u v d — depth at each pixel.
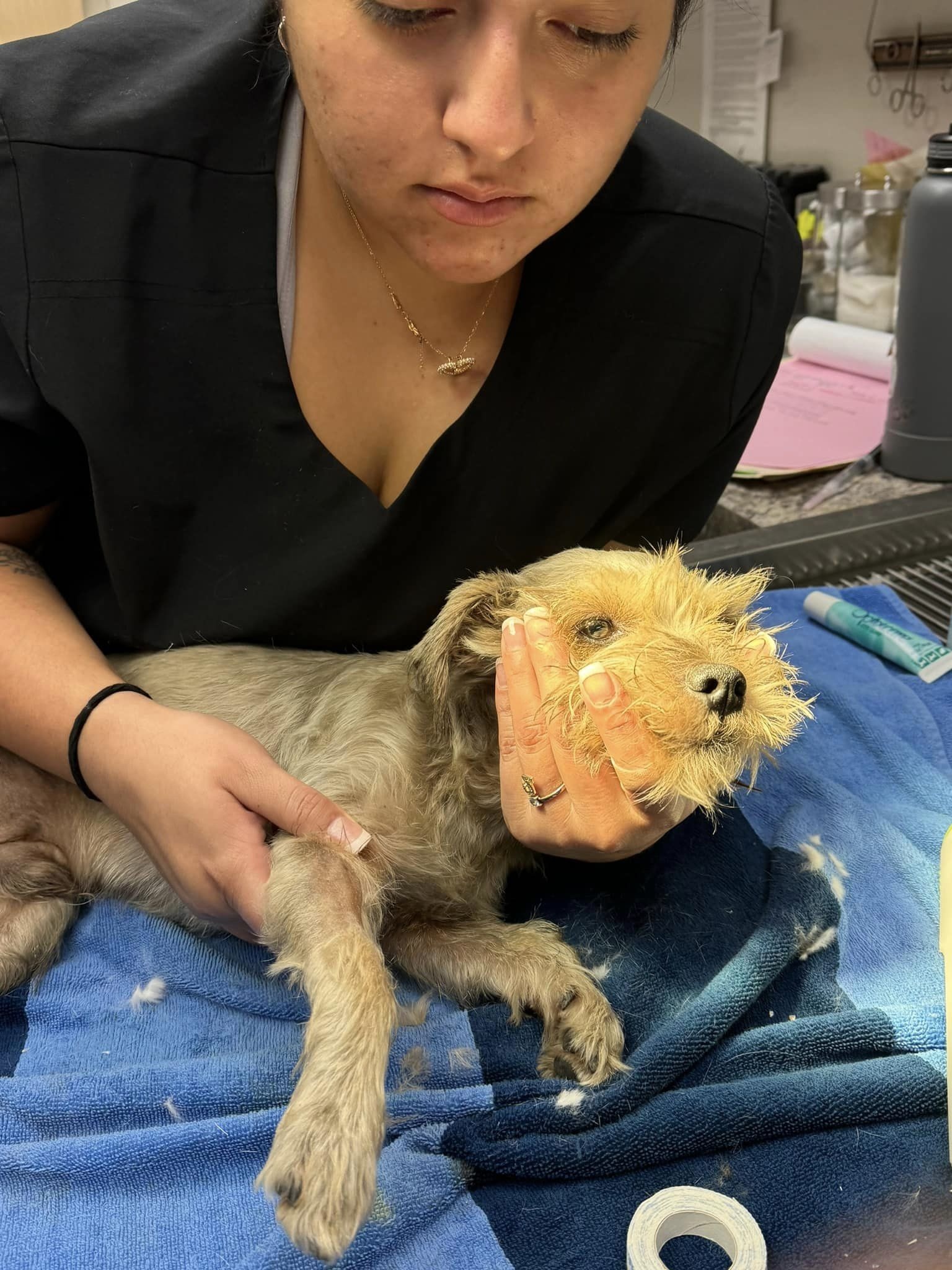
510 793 0.49
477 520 0.59
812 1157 0.41
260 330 0.52
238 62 0.52
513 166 0.40
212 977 0.50
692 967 0.50
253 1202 0.40
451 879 0.56
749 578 0.56
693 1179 0.40
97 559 0.60
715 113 1.42
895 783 0.63
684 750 0.42
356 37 0.37
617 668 0.44
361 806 0.55
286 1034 0.48
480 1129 0.41
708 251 0.58
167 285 0.51
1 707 0.52
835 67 1.23
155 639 0.60
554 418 0.58
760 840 0.57
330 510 0.56
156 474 0.54
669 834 0.57
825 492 0.97
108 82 0.52
